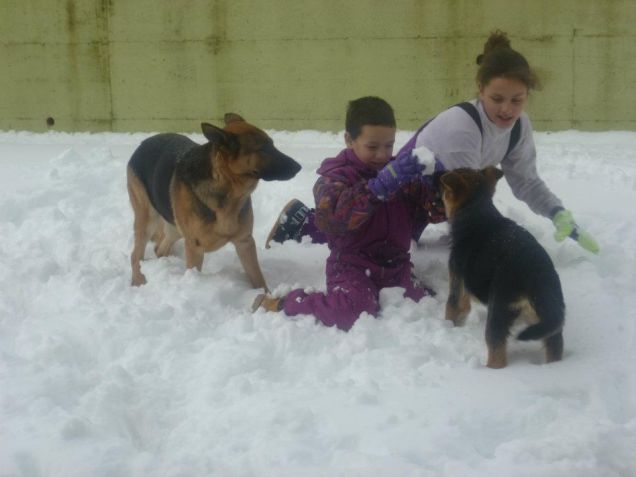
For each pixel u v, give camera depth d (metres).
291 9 10.49
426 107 10.47
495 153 4.52
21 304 4.29
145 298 4.24
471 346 3.55
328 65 10.57
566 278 4.27
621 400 3.06
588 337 3.63
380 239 4.11
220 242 4.48
